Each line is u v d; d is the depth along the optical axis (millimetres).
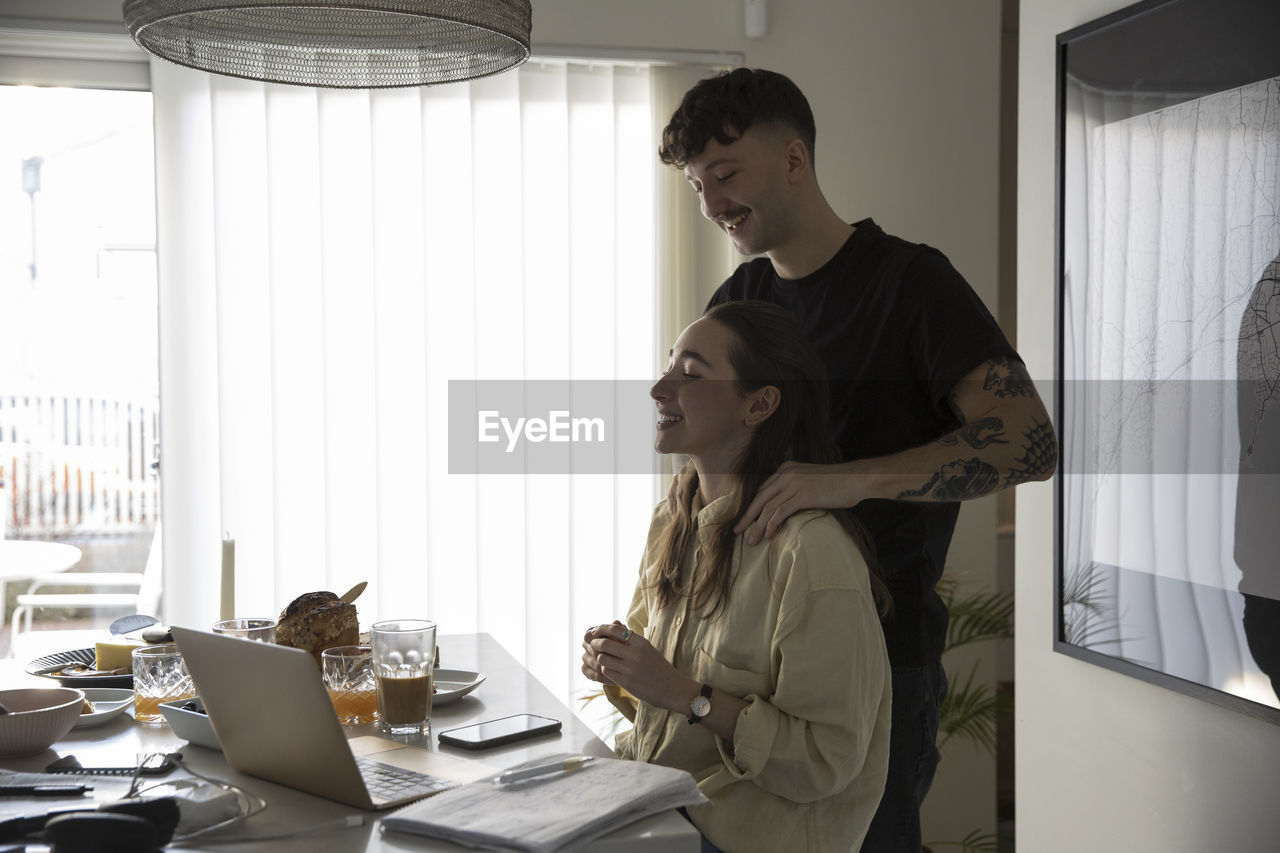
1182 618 2021
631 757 1586
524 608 3129
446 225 3080
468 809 1098
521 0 1661
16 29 2846
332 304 3025
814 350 1623
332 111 3012
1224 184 1898
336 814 1148
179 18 1679
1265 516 1823
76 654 1909
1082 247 2273
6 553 3051
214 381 2973
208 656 1219
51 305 3062
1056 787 2436
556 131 3146
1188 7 1974
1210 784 2002
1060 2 2348
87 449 3092
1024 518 2529
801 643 1363
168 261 2938
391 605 3074
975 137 3414
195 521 2965
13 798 1165
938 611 1837
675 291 3186
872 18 3336
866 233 1901
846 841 1408
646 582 1785
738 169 1851
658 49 3197
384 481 3064
